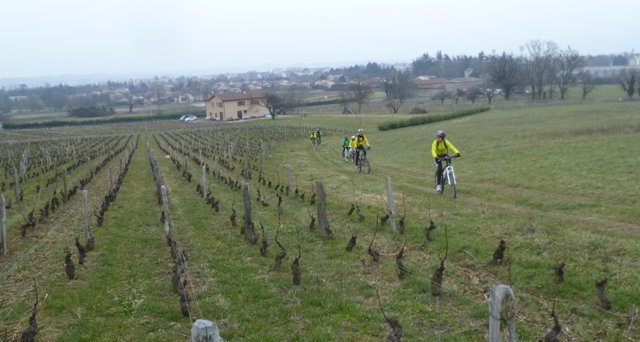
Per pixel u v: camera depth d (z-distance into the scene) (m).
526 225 13.00
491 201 17.11
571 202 15.45
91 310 9.33
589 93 119.12
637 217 13.20
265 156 39.47
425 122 68.94
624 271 9.36
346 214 16.39
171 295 10.01
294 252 12.55
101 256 12.92
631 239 11.28
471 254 11.13
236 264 11.78
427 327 8.05
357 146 27.81
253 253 12.62
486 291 9.33
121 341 8.11
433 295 9.16
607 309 8.23
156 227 16.14
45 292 10.29
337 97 144.75
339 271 10.85
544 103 93.75
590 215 13.95
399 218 15.08
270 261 11.91
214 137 63.59
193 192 23.48
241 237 14.33
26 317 9.15
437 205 16.73
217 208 18.31
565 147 26.78
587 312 8.19
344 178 25.41
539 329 7.75
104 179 29.48
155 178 25.16
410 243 12.54
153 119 130.88
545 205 15.52
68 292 10.25
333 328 8.12
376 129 68.56
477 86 154.00
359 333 7.92
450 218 14.59
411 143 43.31
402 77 138.62
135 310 9.24
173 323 8.72
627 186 16.48
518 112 72.75
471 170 23.89
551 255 10.66
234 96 126.62
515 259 10.55
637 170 18.66
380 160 33.22
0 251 13.27
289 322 8.49
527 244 11.45
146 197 22.31
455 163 27.09
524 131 40.81
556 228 12.59
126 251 13.33
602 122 42.03
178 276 10.03
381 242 12.82
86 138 74.06
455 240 12.13
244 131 72.31
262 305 9.27
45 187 26.94
